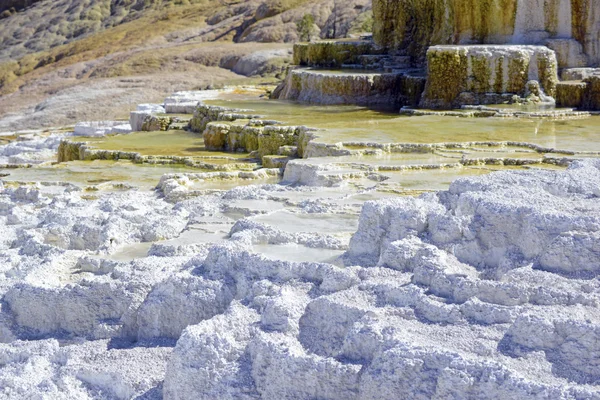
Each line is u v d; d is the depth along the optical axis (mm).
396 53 37781
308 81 34906
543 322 6430
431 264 7719
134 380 7723
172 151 25109
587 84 27641
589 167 10508
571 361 6258
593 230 7785
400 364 6293
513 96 28734
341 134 21906
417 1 36656
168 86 69062
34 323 9430
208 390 6992
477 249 8430
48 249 11883
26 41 114250
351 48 38844
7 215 15359
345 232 10734
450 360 6176
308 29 72375
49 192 18359
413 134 21906
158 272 9578
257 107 31281
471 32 32844
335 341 7227
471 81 29391
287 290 7969
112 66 82312
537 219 8023
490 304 6941
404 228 8984
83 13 115438
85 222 12984
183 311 8672
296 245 10055
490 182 9727
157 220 12852
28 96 80250
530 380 5891
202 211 13617
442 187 15211
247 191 15031
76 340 9102
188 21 101312
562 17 31484
